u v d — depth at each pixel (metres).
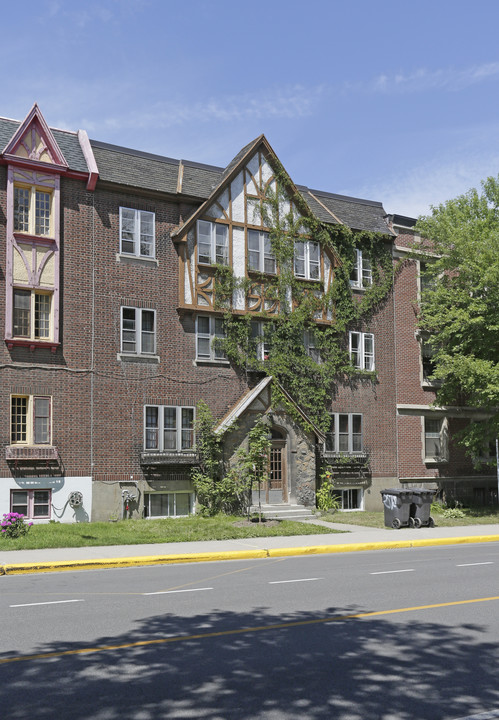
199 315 27.25
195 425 26.41
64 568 14.83
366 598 11.16
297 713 6.00
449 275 34.28
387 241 32.78
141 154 27.27
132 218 26.09
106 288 25.19
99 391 24.64
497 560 16.22
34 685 6.68
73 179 24.88
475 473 34.81
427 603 10.74
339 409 30.53
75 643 8.24
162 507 25.75
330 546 18.53
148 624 9.26
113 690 6.55
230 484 25.59
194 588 12.16
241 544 18.59
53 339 23.70
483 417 35.25
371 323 31.97
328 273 30.50
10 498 22.64
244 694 6.47
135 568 15.20
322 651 7.95
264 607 10.43
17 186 23.73
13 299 23.19
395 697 6.43
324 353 30.25
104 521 24.14
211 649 8.00
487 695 6.50
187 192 27.22
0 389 22.73
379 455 31.48
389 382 32.25
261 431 25.12
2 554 16.08
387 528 23.67
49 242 24.02
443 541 20.45
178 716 5.89
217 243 27.66
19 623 9.29
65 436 23.78
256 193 28.78
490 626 9.20
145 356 25.73
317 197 32.00
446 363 29.50
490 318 28.50
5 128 24.34
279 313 28.84
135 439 25.22
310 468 28.12
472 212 31.05
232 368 27.80
